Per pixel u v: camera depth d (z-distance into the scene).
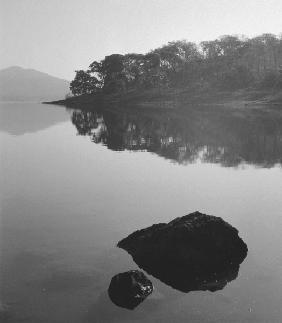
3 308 12.12
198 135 57.84
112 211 21.50
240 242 15.94
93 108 163.62
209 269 14.84
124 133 61.47
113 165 34.62
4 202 22.89
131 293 12.77
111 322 11.62
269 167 33.97
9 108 170.88
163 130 65.56
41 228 18.67
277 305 12.50
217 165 34.94
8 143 48.47
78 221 19.77
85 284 13.51
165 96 195.75
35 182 27.92
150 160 37.28
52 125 75.88
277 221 20.09
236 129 65.06
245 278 14.23
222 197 24.53
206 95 178.75
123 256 15.63
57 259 15.31
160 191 25.91
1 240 17.11
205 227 15.63
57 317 11.77
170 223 16.34
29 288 13.20
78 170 32.25
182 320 11.73
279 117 90.25
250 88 173.38
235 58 199.25
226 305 12.52
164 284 13.76
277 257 15.82
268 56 193.12
